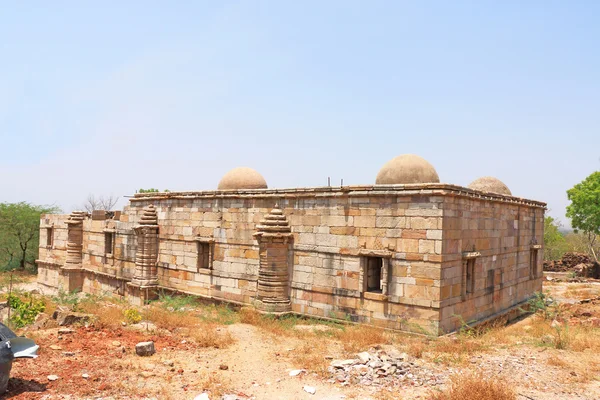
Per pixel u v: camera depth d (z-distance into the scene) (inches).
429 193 567.5
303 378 399.5
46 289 1336.1
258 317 674.8
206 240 839.1
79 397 330.3
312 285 686.5
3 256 1849.2
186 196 883.4
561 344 506.0
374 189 618.5
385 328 598.2
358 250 631.8
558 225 1980.8
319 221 682.8
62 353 430.6
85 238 1207.6
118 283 1058.7
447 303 578.6
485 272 696.4
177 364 426.6
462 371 414.3
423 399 348.8
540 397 354.0
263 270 716.0
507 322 768.9
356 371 410.6
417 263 578.9
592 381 392.8
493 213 724.0
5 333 334.6
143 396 341.4
